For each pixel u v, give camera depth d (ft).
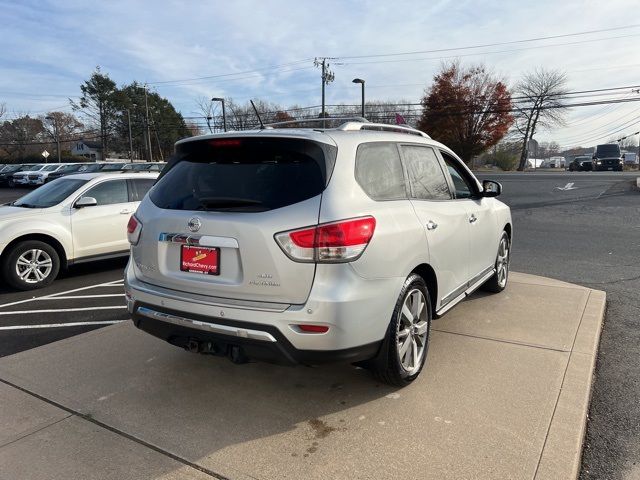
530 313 16.12
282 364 9.40
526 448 8.80
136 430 9.71
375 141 11.12
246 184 9.77
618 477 8.41
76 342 14.38
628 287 20.20
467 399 10.57
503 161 189.98
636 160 223.92
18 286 21.77
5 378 12.07
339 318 9.02
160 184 11.26
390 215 10.27
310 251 8.97
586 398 10.52
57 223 23.08
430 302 11.87
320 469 8.41
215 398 10.93
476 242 14.94
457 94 149.79
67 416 10.28
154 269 10.62
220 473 8.38
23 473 8.46
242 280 9.35
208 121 192.34
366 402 10.60
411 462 8.52
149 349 13.76
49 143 268.41
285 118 160.66
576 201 56.18
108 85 235.61
